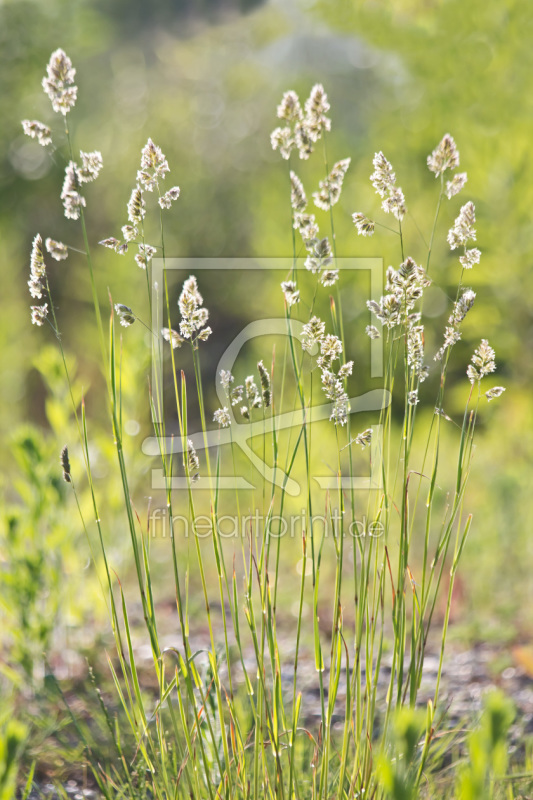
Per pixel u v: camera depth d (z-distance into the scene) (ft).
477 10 23.45
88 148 38.93
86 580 13.24
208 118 43.50
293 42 42.86
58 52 6.56
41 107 36.58
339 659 6.86
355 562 6.95
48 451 12.50
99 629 13.25
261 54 45.88
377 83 34.42
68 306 30.96
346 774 7.85
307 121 6.96
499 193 23.21
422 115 26.35
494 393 6.82
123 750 9.55
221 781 7.16
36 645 11.53
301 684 11.89
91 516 13.42
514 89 23.36
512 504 17.34
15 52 35.65
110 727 8.56
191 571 17.74
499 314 23.38
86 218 36.19
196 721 6.96
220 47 49.03
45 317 6.89
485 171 23.29
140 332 14.47
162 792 7.48
